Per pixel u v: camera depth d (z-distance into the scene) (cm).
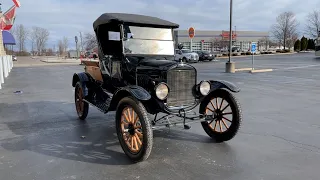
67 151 455
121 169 385
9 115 705
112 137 527
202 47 5462
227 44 5466
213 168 384
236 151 445
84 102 636
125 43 525
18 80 1532
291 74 1585
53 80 1516
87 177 361
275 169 377
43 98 949
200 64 2594
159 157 425
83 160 418
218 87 484
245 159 412
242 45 6888
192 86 471
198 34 6016
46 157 430
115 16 545
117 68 538
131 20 527
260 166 388
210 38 6119
